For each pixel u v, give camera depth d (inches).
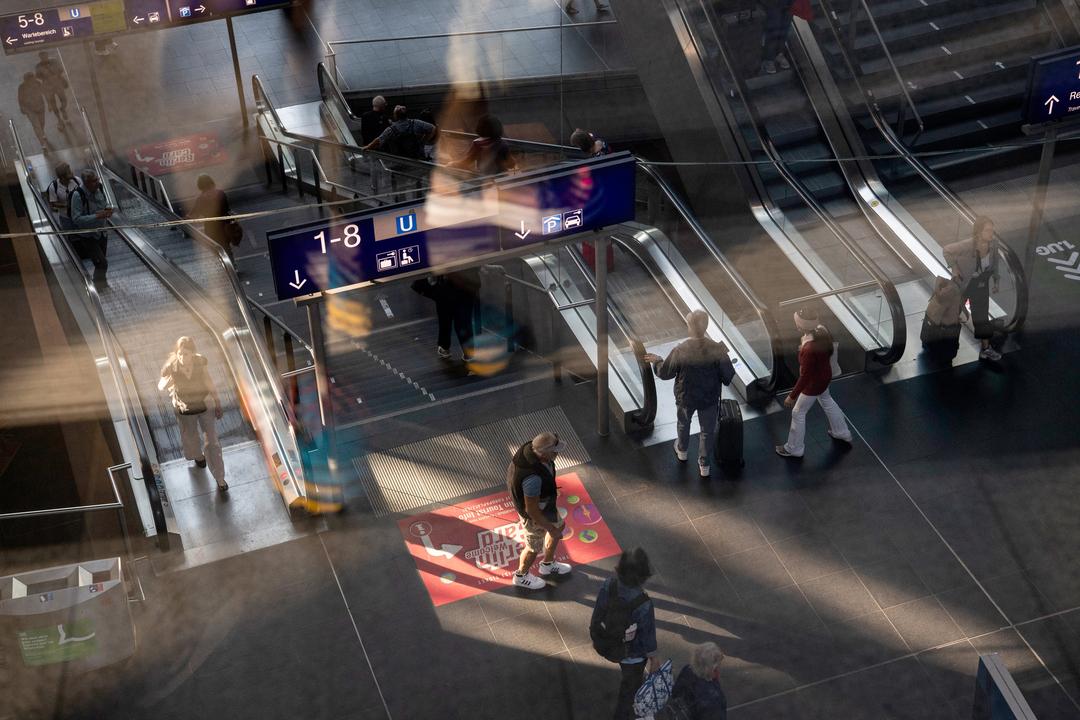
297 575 438.6
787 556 440.8
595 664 404.2
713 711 343.6
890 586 428.5
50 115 807.1
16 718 391.5
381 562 442.9
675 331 537.3
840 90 653.3
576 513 460.1
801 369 458.3
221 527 457.1
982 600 422.6
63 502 629.6
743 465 477.7
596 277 460.1
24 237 658.2
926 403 502.9
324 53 860.0
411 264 435.8
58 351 638.5
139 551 442.6
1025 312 517.7
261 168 787.4
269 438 479.8
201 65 861.2
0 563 514.6
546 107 778.2
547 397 517.3
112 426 499.2
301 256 416.8
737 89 640.4
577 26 772.0
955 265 500.1
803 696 391.9
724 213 639.8
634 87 754.2
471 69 781.3
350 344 572.4
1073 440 482.6
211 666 407.2
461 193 427.2
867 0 697.6
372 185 694.5
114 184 722.8
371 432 502.6
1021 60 690.2
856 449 482.9
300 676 403.9
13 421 629.6
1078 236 591.8
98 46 864.9
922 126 633.0
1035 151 645.9
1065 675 396.8
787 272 579.5
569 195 439.5
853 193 620.4
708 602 424.2
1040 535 445.1
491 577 436.8
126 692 399.5
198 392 448.8
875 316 517.3
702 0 660.1
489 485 476.7
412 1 898.7
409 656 409.1
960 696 390.9
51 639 396.5
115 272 623.5
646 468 478.9
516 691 396.2
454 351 559.8
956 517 453.4
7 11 844.0
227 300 579.2
